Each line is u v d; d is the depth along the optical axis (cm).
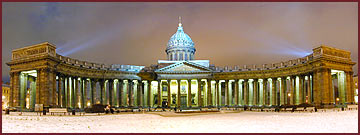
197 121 3809
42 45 6475
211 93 10431
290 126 3105
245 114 5422
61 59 7188
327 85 6988
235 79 9600
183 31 12631
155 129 2906
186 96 10694
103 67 8794
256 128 2934
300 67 7988
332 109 6494
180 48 11669
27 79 7300
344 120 3753
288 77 8712
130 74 9344
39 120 4016
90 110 6278
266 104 9081
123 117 4809
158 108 8738
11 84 6700
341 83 7700
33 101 7581
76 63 7838
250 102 9531
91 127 3114
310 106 6353
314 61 7219
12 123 3484
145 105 10006
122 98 9144
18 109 6456
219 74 9788
